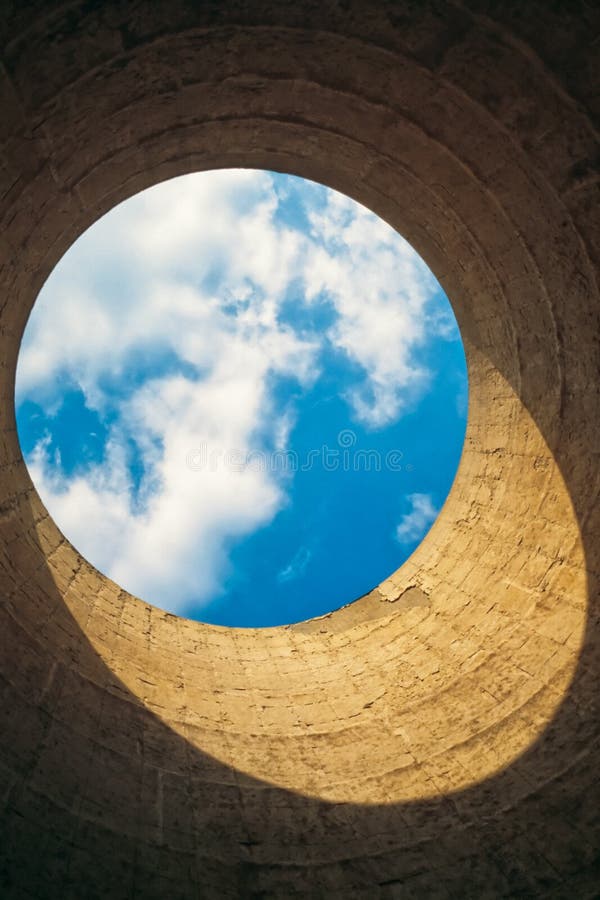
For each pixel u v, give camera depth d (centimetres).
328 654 755
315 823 478
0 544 587
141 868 392
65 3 380
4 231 492
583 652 525
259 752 559
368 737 583
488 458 741
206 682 664
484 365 728
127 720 535
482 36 427
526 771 486
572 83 421
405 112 520
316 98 532
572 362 569
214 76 493
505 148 498
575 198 481
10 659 491
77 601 670
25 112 425
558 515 609
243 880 418
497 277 623
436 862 440
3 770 395
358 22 443
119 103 480
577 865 408
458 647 657
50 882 349
